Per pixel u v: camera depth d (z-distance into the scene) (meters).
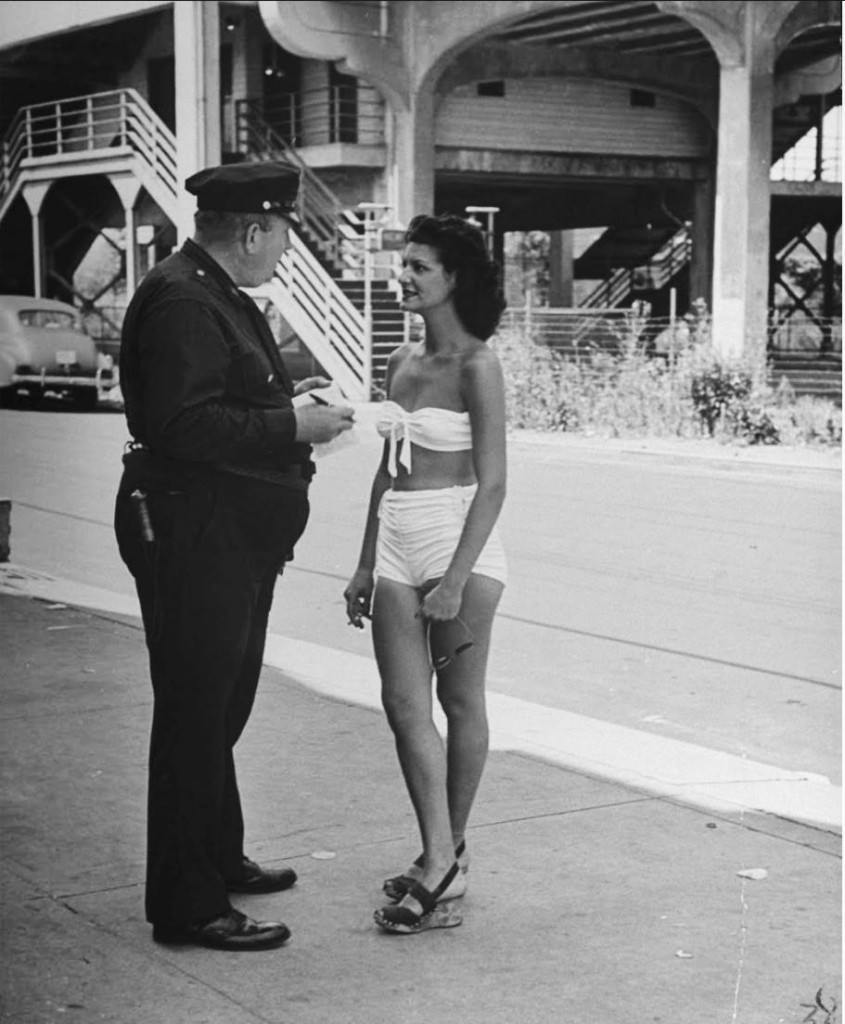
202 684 4.14
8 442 20.62
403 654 4.39
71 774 5.62
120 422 24.47
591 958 4.12
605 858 4.87
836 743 6.72
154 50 34.19
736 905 4.49
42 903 4.45
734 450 19.23
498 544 4.50
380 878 4.68
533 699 7.52
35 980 3.94
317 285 27.06
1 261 35.16
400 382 4.49
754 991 3.92
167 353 4.03
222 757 4.21
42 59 34.06
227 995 3.88
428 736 4.38
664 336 25.17
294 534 4.30
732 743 6.72
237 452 4.09
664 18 27.70
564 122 32.12
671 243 39.47
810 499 15.18
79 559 11.57
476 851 4.91
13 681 6.97
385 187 29.95
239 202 4.16
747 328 25.84
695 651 8.55
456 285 4.34
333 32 28.00
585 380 23.47
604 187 36.56
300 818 5.20
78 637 7.92
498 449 4.29
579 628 9.14
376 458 18.72
